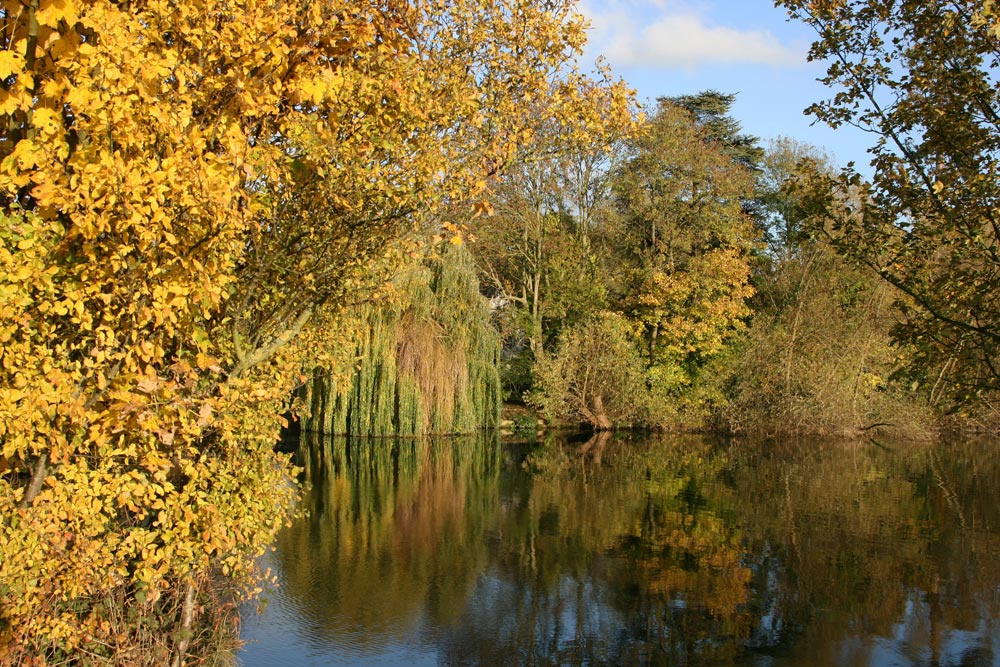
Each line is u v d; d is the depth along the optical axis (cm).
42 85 483
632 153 3491
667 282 3281
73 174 484
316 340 870
